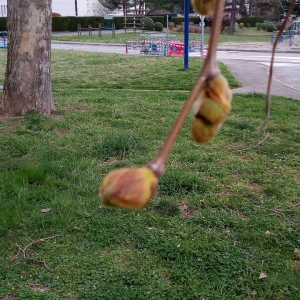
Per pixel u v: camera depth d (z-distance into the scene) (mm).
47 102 8227
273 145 7008
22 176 5488
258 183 5707
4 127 7434
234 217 4789
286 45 30609
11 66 7977
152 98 10594
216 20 688
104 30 46625
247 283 3715
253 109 9602
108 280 3744
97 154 6465
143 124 8016
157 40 24328
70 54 21688
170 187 5367
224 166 6152
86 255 4102
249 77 15016
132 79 13859
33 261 3990
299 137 7492
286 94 12266
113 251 4172
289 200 5246
